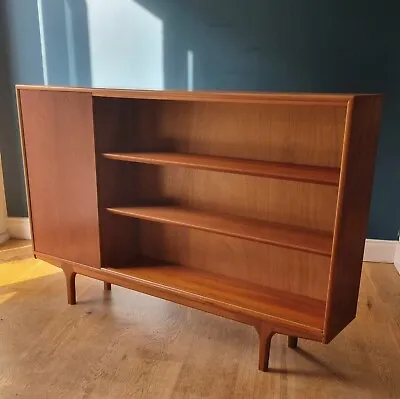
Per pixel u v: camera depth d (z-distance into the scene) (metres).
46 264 3.12
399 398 1.91
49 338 2.28
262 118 2.17
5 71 3.28
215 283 2.36
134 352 2.19
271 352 2.21
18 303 2.62
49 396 1.89
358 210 1.95
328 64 2.89
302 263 2.21
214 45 2.99
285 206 2.22
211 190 2.41
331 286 1.87
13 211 3.54
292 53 2.91
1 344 2.23
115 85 3.20
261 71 2.98
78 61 3.20
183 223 2.23
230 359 2.15
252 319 2.08
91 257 2.51
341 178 1.75
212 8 2.94
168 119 2.42
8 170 3.45
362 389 1.96
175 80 3.11
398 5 2.73
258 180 2.26
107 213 2.46
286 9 2.85
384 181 3.03
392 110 2.90
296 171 1.94
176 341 2.28
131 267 2.53
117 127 2.41
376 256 3.18
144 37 3.08
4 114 3.34
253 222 2.25
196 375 2.03
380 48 2.81
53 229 2.61
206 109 2.30
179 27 3.01
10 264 3.12
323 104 1.72
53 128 2.43
